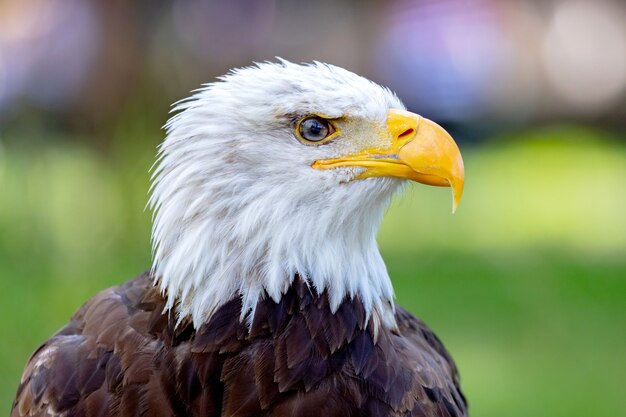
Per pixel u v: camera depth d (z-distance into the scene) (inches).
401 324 287.0
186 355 235.6
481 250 781.3
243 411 230.1
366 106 245.4
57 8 945.5
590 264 743.1
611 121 1435.8
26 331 428.5
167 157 244.1
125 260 509.0
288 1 1233.4
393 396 238.2
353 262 248.7
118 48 624.4
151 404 230.1
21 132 512.7
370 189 245.9
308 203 241.6
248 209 237.6
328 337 239.3
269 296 238.7
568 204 978.7
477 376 534.6
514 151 1278.3
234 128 238.1
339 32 1288.1
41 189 502.0
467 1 1332.4
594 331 594.9
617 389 523.8
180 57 705.0
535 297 652.1
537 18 1421.0
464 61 1337.4
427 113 1330.0
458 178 246.1
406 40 1318.9
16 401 257.3
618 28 1440.7
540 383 529.3
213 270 238.8
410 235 829.2
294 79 241.6
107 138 570.9
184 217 239.3
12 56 943.7
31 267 462.9
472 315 615.5
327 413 231.8
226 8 1093.1
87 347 244.1
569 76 1429.6
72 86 767.7
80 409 233.0
